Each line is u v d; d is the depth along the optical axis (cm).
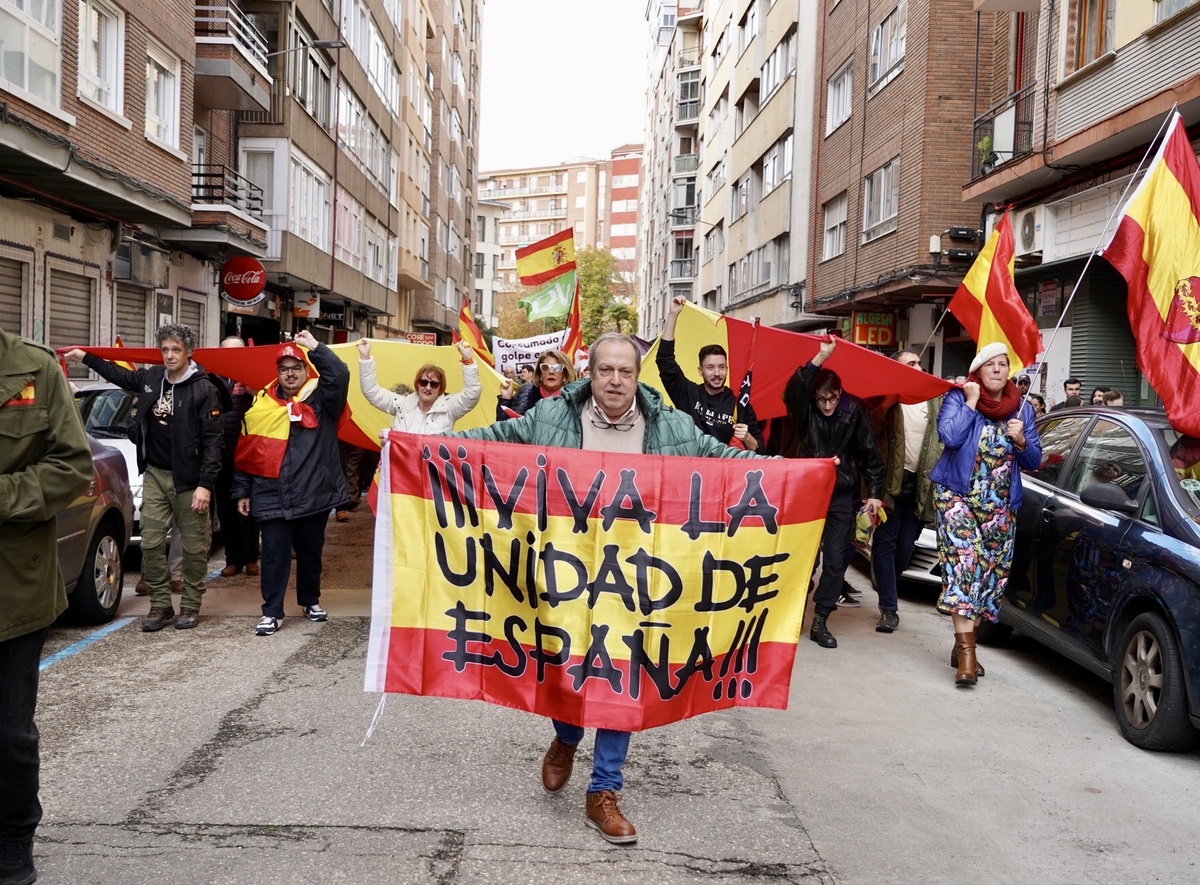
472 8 7006
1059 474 714
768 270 3603
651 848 402
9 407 332
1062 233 1683
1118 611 583
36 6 1372
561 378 935
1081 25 1541
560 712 417
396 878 367
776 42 3462
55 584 353
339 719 550
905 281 2120
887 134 2316
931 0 2061
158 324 1988
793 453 771
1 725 339
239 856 381
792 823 434
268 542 747
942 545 676
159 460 750
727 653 430
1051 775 506
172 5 1844
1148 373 651
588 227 15025
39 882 356
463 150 6675
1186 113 1250
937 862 401
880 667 710
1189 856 416
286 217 2462
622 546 421
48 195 1527
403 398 811
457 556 425
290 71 2472
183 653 688
